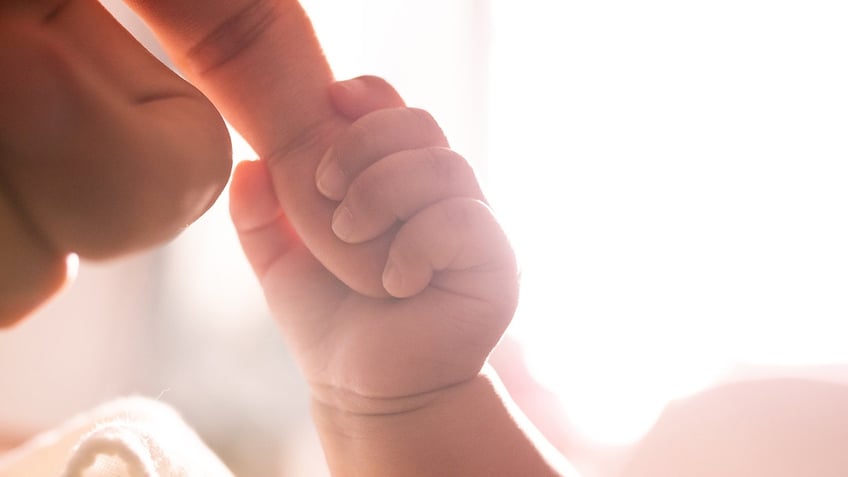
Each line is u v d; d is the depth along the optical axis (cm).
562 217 39
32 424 43
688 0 38
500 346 37
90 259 16
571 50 40
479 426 21
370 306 21
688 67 37
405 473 20
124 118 16
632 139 38
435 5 43
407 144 20
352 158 19
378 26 43
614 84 39
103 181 16
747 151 35
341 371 21
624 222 38
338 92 20
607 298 37
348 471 21
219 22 20
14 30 16
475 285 20
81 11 17
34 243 16
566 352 37
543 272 38
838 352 32
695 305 35
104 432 20
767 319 33
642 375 35
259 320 44
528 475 21
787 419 28
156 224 17
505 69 41
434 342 20
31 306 16
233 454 38
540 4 41
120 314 45
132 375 44
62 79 16
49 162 16
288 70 20
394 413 20
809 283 33
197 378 43
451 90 42
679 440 29
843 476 27
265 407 41
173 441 22
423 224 20
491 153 41
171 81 17
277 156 20
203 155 17
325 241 20
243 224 22
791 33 35
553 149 40
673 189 37
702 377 33
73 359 45
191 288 45
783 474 27
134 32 34
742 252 35
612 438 34
